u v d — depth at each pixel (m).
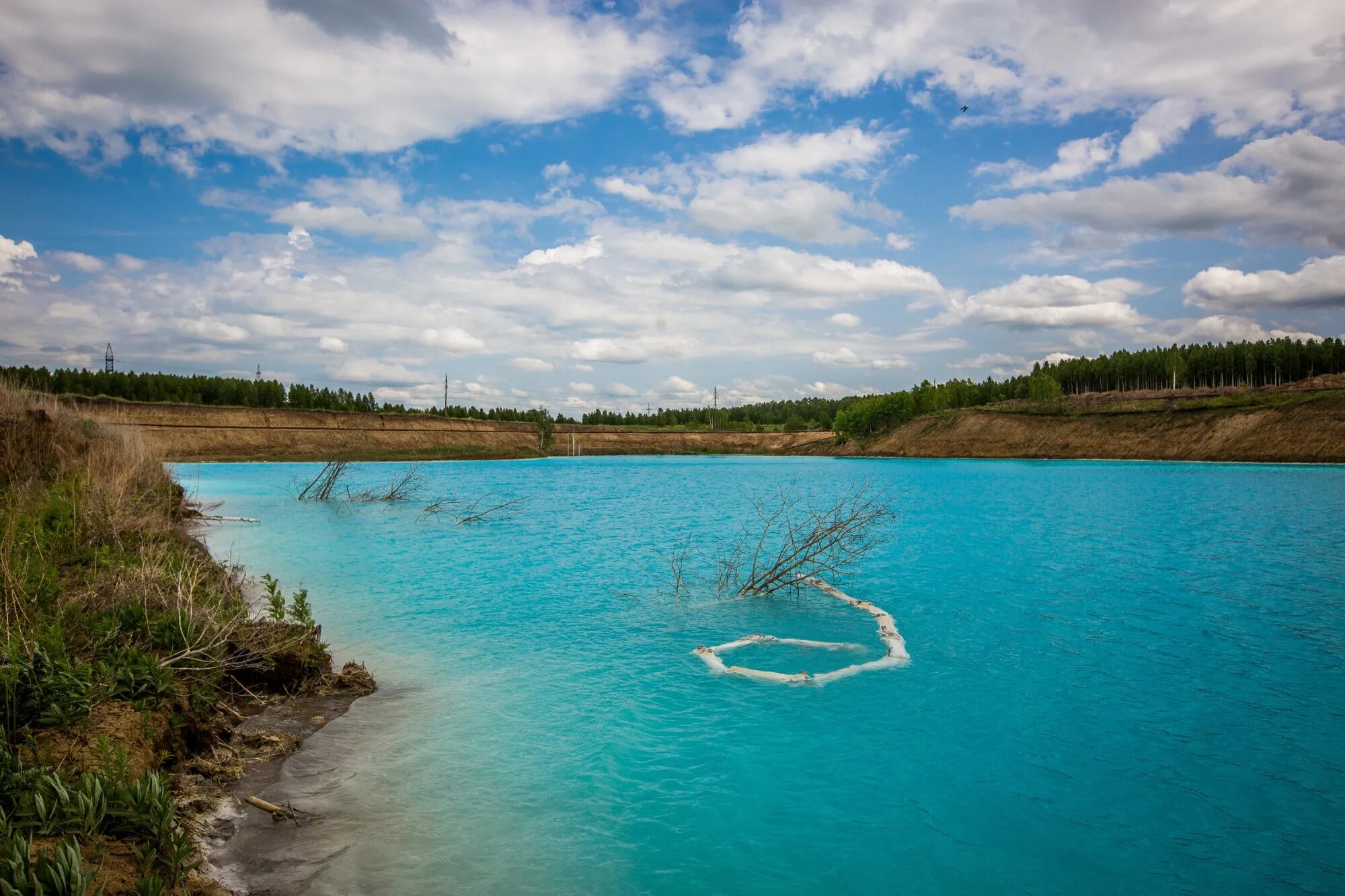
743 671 11.34
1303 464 67.94
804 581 18.06
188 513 27.34
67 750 6.43
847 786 7.93
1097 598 16.56
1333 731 9.42
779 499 40.72
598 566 20.09
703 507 36.75
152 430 76.31
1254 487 46.16
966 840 6.96
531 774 8.02
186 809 6.82
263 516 31.45
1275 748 8.94
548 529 27.97
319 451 87.12
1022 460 93.00
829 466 87.44
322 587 16.84
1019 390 150.12
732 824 7.14
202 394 108.75
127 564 11.70
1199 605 16.00
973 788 7.94
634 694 10.48
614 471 77.94
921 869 6.50
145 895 4.97
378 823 6.92
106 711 7.22
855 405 127.50
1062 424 96.00
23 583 9.23
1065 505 36.53
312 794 7.41
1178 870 6.54
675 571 19.20
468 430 115.56
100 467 18.86
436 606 15.28
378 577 18.27
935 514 33.19
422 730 9.10
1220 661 12.13
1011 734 9.30
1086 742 9.10
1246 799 7.75
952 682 11.12
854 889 6.18
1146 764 8.54
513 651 12.37
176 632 9.27
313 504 36.69
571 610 15.20
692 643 13.02
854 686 10.92
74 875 4.66
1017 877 6.42
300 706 9.74
